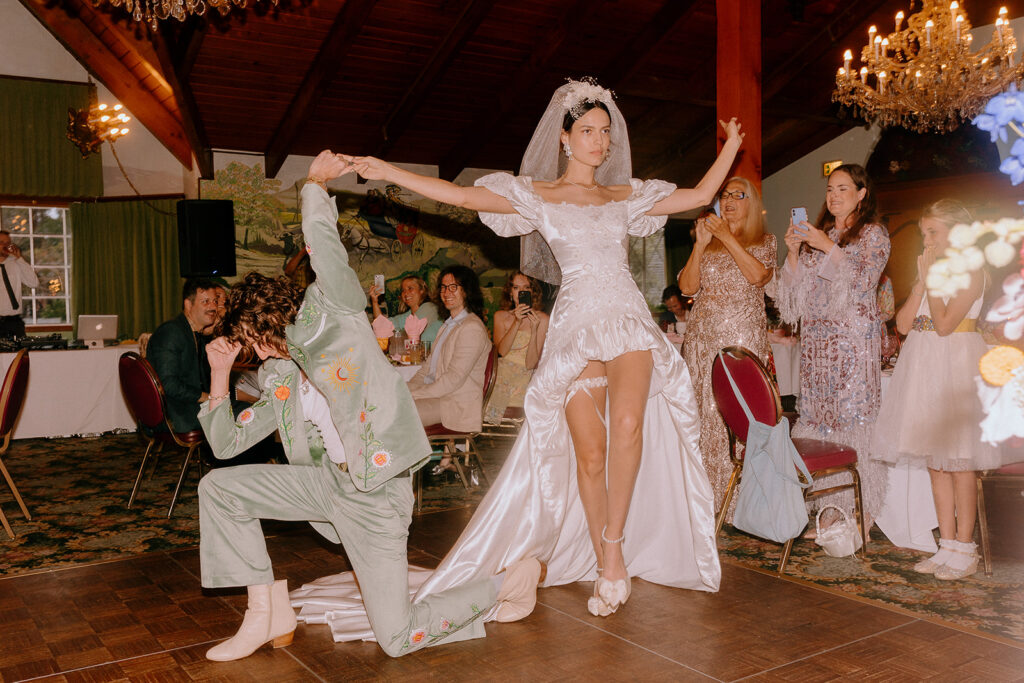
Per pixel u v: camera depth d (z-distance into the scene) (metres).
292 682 2.41
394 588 2.50
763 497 3.29
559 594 3.14
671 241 12.23
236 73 8.01
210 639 2.74
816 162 11.09
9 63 8.96
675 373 2.97
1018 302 3.26
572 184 2.97
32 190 9.12
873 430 3.65
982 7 8.54
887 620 2.83
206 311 4.97
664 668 2.47
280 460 4.79
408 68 8.45
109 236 9.61
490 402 5.25
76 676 2.47
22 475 5.71
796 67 9.30
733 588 3.17
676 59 9.05
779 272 3.91
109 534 4.17
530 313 5.20
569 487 3.12
